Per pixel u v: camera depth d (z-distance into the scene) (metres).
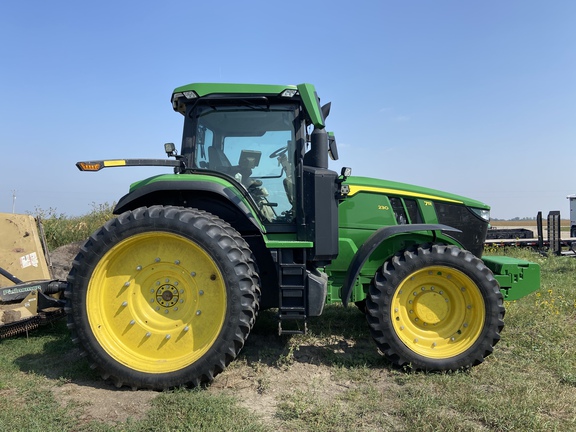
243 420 2.65
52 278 4.95
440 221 4.40
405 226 3.77
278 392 3.12
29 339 4.24
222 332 3.16
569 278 7.28
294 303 3.45
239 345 3.20
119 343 3.30
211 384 3.24
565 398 2.93
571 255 12.08
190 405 2.80
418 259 3.56
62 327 4.66
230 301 3.17
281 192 3.90
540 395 2.95
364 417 2.74
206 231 3.22
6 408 2.79
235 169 3.93
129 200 3.57
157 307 3.37
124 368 3.15
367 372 3.47
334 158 5.02
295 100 3.85
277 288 3.79
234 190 3.63
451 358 3.48
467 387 3.13
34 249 4.72
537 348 3.91
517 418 2.64
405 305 3.66
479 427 2.60
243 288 3.19
